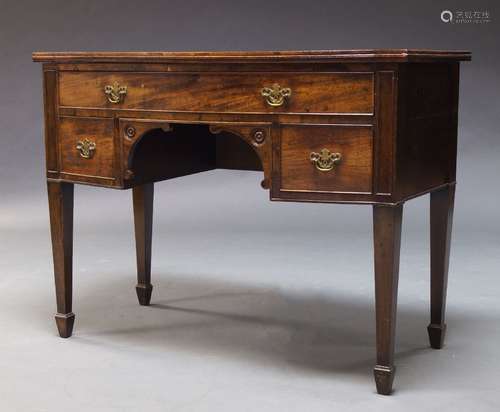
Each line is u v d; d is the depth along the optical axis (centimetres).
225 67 258
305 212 466
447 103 277
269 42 487
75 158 287
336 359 279
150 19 495
